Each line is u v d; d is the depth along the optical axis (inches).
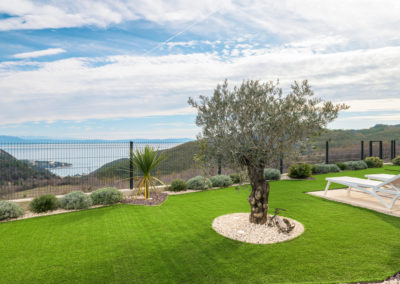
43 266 156.9
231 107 196.2
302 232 208.8
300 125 187.3
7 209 263.7
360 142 872.3
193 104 211.8
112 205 322.7
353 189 396.8
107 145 444.5
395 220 242.4
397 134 1866.4
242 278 139.5
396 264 153.9
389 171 629.3
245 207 298.8
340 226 224.5
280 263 156.2
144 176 365.1
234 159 195.3
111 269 151.6
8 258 169.0
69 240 200.5
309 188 418.6
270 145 196.7
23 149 395.9
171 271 148.3
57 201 306.8
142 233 213.8
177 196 373.4
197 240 195.2
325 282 134.6
